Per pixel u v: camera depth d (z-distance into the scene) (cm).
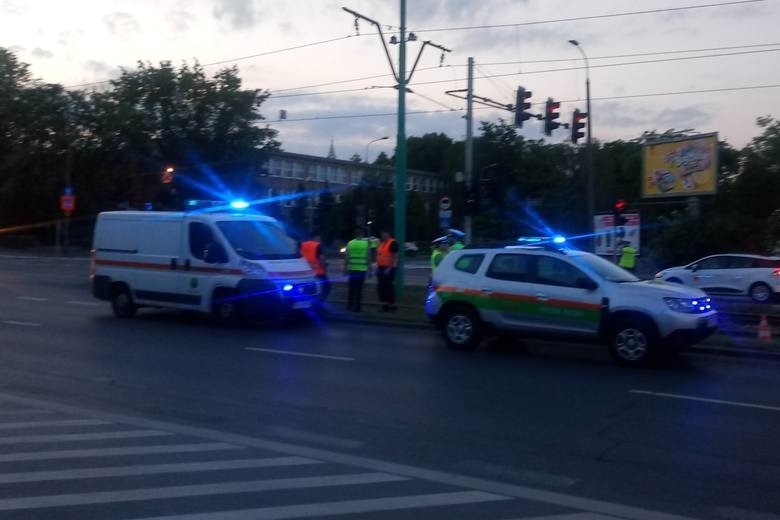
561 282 1442
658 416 1019
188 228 1886
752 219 4481
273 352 1499
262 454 823
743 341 1616
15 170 6606
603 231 2970
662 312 1352
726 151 5478
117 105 6706
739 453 855
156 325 1859
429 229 8506
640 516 657
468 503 677
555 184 7181
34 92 6694
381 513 646
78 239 6831
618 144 7731
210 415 1010
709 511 675
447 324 1546
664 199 5119
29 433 901
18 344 1559
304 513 642
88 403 1074
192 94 6862
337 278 3409
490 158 7756
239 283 1806
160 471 755
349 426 959
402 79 2391
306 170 9081
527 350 1548
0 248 6588
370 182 6981
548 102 2552
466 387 1191
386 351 1520
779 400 1122
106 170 6750
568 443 891
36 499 671
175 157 6875
